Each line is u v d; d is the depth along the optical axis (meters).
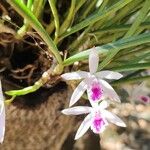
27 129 0.19
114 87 0.20
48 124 0.20
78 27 0.16
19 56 0.18
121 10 0.17
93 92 0.15
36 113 0.19
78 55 0.15
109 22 0.17
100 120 0.16
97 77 0.15
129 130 0.45
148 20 0.17
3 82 0.18
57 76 0.16
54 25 0.17
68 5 0.17
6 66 0.18
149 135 0.44
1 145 0.20
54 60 0.16
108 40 0.18
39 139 0.20
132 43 0.14
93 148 0.30
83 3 0.16
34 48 0.17
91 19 0.16
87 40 0.17
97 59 0.15
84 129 0.16
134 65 0.16
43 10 0.17
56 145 0.21
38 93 0.19
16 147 0.20
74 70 0.17
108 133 0.44
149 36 0.14
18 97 0.18
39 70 0.18
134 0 0.17
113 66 0.18
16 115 0.19
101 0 0.17
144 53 0.18
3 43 0.17
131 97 0.23
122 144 0.43
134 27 0.15
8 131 0.19
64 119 0.20
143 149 0.44
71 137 0.25
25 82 0.18
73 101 0.15
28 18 0.13
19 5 0.13
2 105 0.15
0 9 0.17
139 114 0.45
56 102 0.19
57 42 0.16
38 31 0.14
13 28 0.16
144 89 0.24
